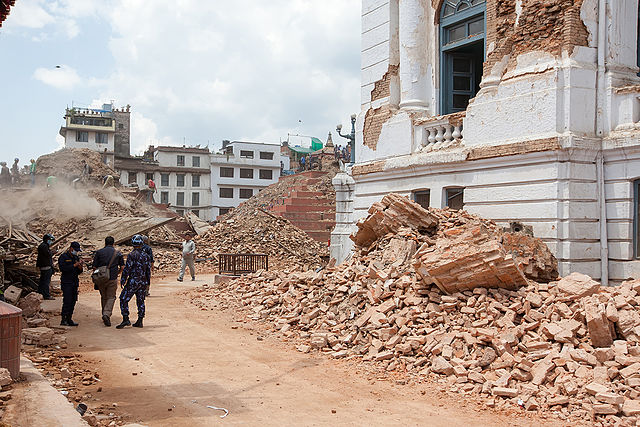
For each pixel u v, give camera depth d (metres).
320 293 12.38
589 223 11.93
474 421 6.45
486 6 14.44
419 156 15.73
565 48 12.14
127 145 82.56
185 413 6.62
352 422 6.41
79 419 5.45
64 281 12.01
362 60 19.22
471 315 9.24
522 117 12.74
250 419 6.47
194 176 80.88
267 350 9.99
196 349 10.02
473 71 16.70
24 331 9.96
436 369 8.19
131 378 8.08
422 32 16.84
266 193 52.34
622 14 12.40
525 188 12.60
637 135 11.25
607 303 8.24
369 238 14.05
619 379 6.98
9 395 6.07
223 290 16.77
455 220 12.83
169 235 34.28
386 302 10.43
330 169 64.44
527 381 7.48
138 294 12.17
